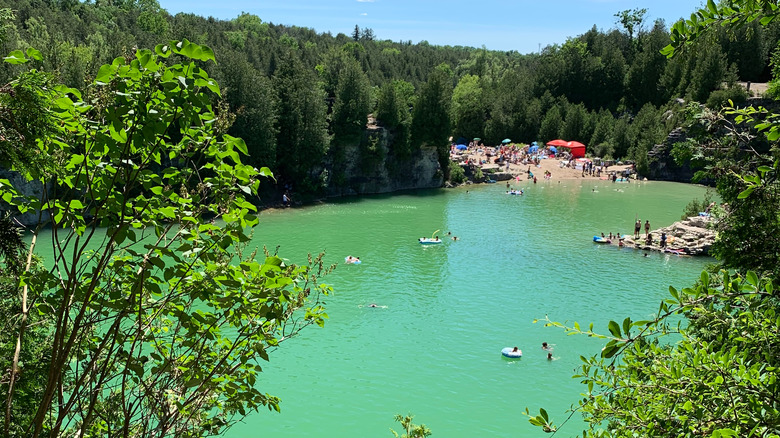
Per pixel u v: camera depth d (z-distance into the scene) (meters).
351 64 85.62
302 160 79.25
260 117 71.88
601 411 7.57
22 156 6.64
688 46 7.02
